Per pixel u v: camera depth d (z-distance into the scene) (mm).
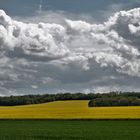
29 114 84438
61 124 63438
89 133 46906
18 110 96438
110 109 89000
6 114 85688
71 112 85062
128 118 69562
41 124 64125
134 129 53062
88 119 71375
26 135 43406
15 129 53969
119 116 73312
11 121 71438
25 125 62312
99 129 53281
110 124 62031
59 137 41375
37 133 46781
